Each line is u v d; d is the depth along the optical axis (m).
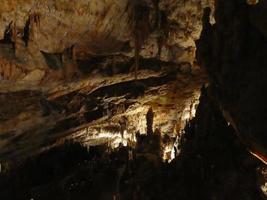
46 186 13.84
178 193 8.39
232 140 8.21
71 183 13.43
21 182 14.89
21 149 13.37
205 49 6.57
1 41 8.35
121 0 8.45
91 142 14.34
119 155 12.57
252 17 5.50
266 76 5.23
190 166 8.67
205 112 8.72
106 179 11.94
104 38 9.27
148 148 11.32
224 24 6.02
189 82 11.22
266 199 7.29
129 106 12.23
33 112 11.08
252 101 5.28
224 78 5.79
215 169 8.10
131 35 9.38
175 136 13.14
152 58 10.19
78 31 8.88
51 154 14.87
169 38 9.61
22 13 7.99
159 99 12.06
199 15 9.05
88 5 8.33
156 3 8.77
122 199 10.06
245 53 5.61
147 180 9.57
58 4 8.09
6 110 10.71
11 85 9.58
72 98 11.16
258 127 5.16
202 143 8.66
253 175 7.59
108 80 10.80
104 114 12.24
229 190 7.62
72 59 9.55
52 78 9.79
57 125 12.36
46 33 8.59
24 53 8.66
